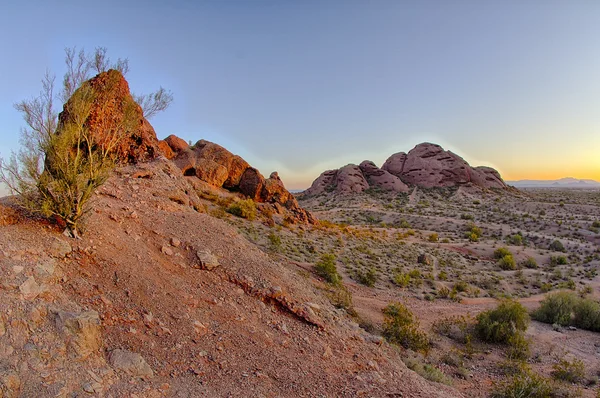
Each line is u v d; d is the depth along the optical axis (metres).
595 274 41.44
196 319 7.72
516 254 49.72
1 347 5.02
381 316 18.05
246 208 34.09
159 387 5.70
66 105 9.21
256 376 6.81
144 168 15.14
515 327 17.34
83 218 8.46
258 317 8.73
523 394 10.67
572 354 16.31
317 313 9.83
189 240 10.43
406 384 8.40
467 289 30.73
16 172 7.74
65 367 5.25
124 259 8.41
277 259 23.67
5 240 6.99
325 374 7.62
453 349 15.13
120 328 6.63
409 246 47.19
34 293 6.09
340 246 35.97
